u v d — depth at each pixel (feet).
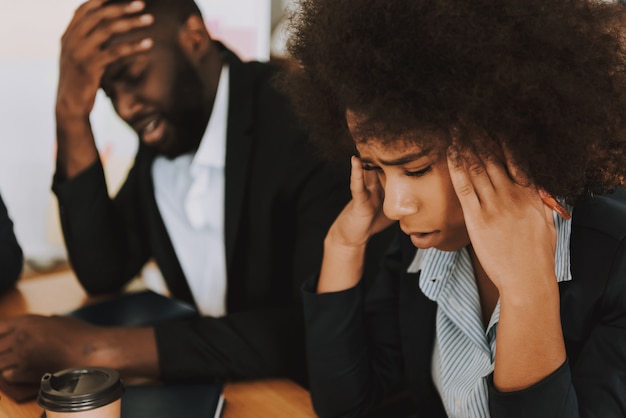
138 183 5.48
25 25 7.82
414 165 2.52
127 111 5.05
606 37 2.43
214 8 8.11
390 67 2.31
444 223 2.70
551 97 2.34
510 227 2.60
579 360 2.77
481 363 3.16
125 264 5.30
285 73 3.16
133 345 3.73
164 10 4.89
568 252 2.80
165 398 3.31
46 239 8.07
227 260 5.02
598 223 2.80
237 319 3.91
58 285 5.32
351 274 3.51
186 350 3.74
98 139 8.00
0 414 3.40
